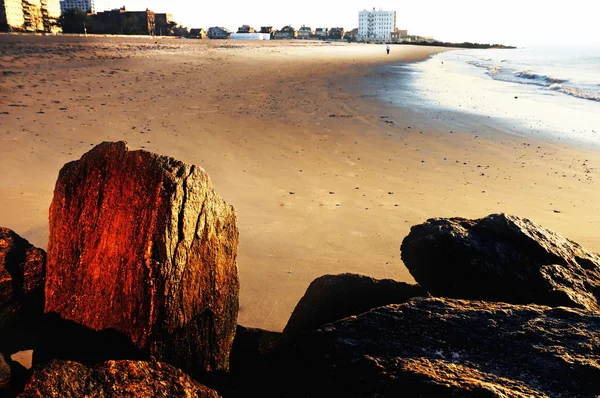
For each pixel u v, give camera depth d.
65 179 3.91
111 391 2.83
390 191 10.49
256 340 4.67
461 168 12.59
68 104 18.69
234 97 22.56
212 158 12.60
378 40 188.25
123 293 3.56
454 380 2.73
